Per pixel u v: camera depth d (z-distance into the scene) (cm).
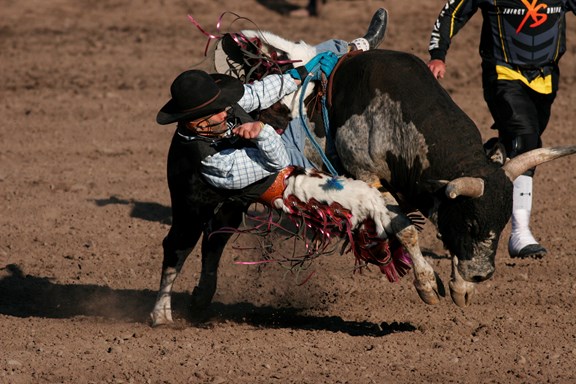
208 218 2336
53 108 4844
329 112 2227
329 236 2159
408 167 2122
